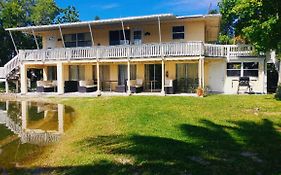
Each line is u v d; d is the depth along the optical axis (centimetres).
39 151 1047
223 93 2684
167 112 1574
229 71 2728
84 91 2831
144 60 2572
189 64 2759
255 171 754
